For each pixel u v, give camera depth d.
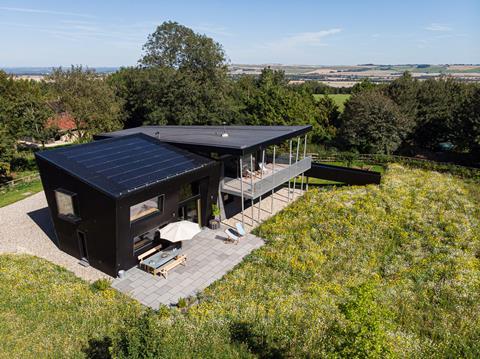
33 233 18.73
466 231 18.23
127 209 13.70
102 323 11.44
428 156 39.56
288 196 23.86
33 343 10.41
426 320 12.20
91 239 14.70
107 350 9.99
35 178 29.73
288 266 15.41
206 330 11.09
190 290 13.84
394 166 31.36
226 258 16.30
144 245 15.84
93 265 15.35
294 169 22.48
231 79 42.59
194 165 17.22
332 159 36.19
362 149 39.50
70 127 40.91
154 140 19.59
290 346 10.56
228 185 19.91
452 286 14.02
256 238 18.34
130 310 12.20
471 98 34.31
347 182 25.33
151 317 9.84
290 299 12.94
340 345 8.52
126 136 19.27
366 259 16.25
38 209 22.31
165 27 40.56
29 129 33.62
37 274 14.30
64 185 14.61
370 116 36.69
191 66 40.28
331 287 13.95
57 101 36.44
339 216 20.03
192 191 18.22
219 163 18.66
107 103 35.75
